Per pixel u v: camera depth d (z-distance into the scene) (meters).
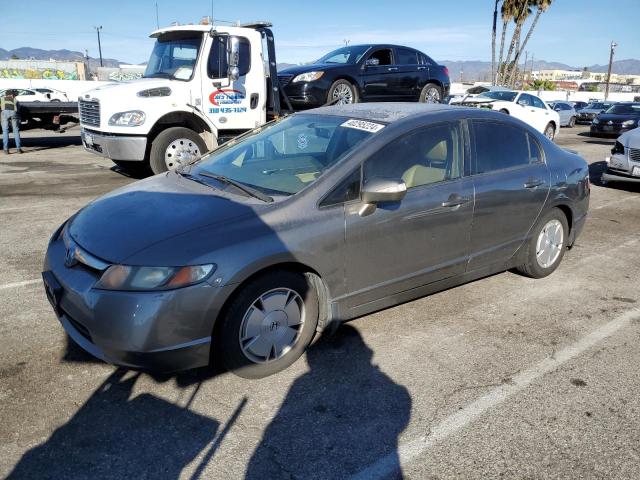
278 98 9.16
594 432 2.72
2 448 2.49
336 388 3.05
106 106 7.77
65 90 35.44
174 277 2.71
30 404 2.81
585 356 3.49
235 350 2.96
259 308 3.04
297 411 2.83
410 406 2.90
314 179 3.29
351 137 3.61
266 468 2.42
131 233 2.93
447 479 2.39
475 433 2.70
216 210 3.09
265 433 2.65
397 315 4.02
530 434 2.70
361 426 2.73
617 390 3.10
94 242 2.95
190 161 4.37
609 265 5.36
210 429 2.67
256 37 8.63
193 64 8.22
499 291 4.57
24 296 4.15
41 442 2.54
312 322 3.26
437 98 11.57
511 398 3.00
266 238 2.95
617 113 21.20
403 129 3.63
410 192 3.58
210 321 2.81
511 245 4.37
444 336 3.71
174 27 8.34
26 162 11.02
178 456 2.48
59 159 11.59
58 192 7.93
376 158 3.45
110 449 2.51
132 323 2.67
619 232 6.69
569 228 4.97
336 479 2.38
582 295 4.53
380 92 10.47
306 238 3.08
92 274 2.86
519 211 4.30
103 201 3.55
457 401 2.96
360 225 3.30
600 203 8.45
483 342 3.64
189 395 2.93
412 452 2.55
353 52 10.33
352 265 3.33
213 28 8.12
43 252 5.20
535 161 4.52
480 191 3.96
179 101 8.09
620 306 4.31
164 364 2.78
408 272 3.66
